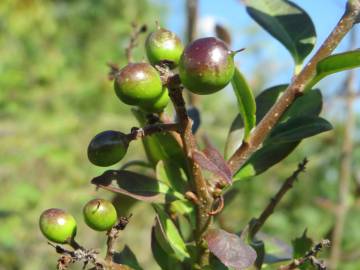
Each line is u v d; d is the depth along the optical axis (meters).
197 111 0.15
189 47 0.11
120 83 0.11
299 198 0.48
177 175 0.13
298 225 0.48
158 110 0.12
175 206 0.13
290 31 0.14
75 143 0.57
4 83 0.54
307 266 0.13
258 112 0.14
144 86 0.11
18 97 0.55
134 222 0.53
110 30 0.84
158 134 0.13
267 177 0.48
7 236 0.45
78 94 0.66
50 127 0.55
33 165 0.52
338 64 0.12
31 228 0.48
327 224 0.47
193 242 0.14
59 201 0.50
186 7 0.27
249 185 0.46
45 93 0.62
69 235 0.12
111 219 0.12
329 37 0.13
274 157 0.14
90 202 0.12
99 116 0.60
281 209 0.49
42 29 0.79
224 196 0.15
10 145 0.50
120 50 0.82
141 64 0.11
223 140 0.51
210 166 0.12
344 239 0.37
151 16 0.85
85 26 0.85
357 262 0.33
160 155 0.14
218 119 0.62
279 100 0.13
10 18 0.77
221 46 0.11
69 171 0.53
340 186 0.30
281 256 0.15
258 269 0.13
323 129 0.13
